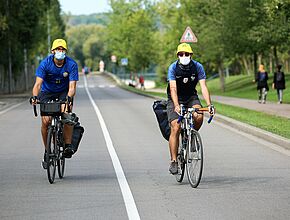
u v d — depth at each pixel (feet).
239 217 54.85
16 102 272.72
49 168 70.23
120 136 122.72
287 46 299.17
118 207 59.11
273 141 110.63
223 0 337.72
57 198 63.46
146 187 69.10
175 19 426.92
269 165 85.10
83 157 93.66
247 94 313.73
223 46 341.41
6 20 322.96
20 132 132.57
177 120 70.18
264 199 62.54
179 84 69.77
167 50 467.93
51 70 72.54
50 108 71.72
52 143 74.28
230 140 115.55
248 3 323.57
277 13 210.79
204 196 64.03
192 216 55.31
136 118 167.63
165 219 54.19
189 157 69.72
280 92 225.76
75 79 72.84
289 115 160.66
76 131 75.00
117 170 81.25
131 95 343.87
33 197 64.03
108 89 477.36
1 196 64.64
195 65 69.36
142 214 56.13
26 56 472.85
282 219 54.13
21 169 82.74
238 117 152.35
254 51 339.57
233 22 331.57
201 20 364.58
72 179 74.64
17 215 56.08
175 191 66.80
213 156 94.27
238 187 68.95
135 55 588.09
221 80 372.99
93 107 218.59
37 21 391.45
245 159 90.94
